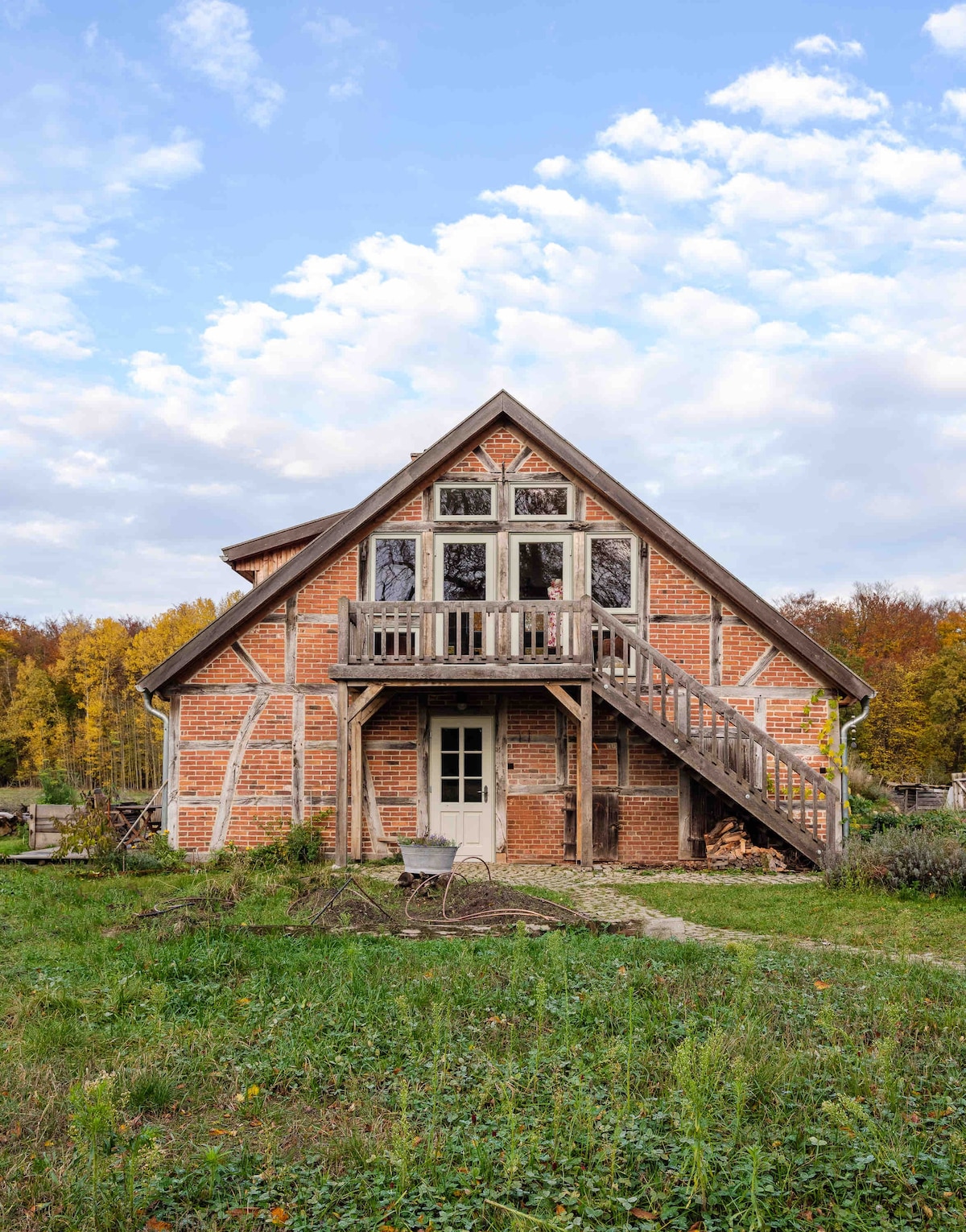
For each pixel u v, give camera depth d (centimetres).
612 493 1514
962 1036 567
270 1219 375
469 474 1545
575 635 1463
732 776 1370
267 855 1426
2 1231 365
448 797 1516
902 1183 396
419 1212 380
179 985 678
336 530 1520
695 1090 407
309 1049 546
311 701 1524
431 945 795
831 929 920
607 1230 362
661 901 1078
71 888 1144
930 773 4019
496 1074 500
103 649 4375
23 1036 568
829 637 4572
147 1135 419
